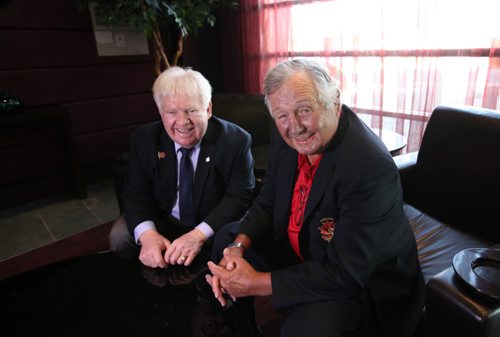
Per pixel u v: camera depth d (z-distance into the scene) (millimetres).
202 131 1240
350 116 898
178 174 1319
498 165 1269
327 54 2785
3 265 1941
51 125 2729
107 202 2721
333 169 856
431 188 1523
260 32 3270
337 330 805
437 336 810
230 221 1277
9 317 875
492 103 2031
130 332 818
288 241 1113
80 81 2887
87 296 951
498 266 782
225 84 3820
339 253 830
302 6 2867
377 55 2512
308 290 850
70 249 2092
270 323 1385
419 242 1287
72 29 2754
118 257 1150
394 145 1844
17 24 2496
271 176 1151
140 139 1330
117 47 3018
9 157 2584
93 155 3092
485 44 2012
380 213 805
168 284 998
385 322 874
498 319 699
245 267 927
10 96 2361
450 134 1431
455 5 2080
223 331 820
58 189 2871
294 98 782
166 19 2707
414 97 2377
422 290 942
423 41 2250
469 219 1398
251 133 2246
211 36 3746
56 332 823
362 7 2500
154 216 1368
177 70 1199
